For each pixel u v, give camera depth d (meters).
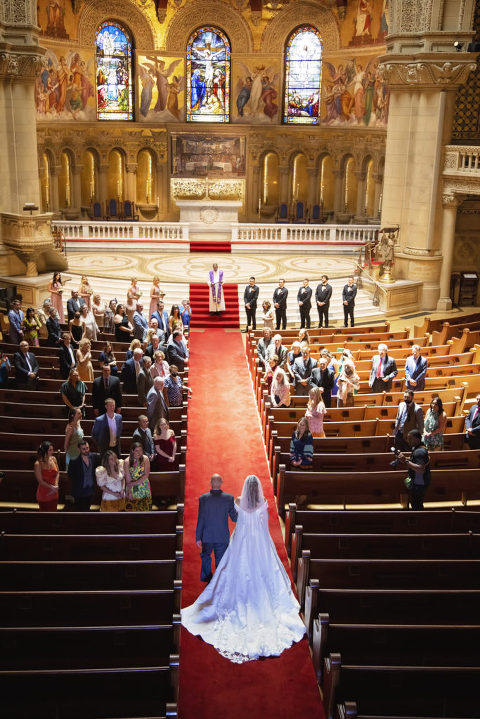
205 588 9.67
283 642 8.78
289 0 36.16
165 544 9.09
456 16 23.92
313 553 9.44
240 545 9.02
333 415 13.77
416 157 25.73
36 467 10.12
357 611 8.33
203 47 37.75
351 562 8.80
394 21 24.53
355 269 27.02
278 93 38.16
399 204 26.56
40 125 33.25
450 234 26.22
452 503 11.93
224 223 34.72
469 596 8.19
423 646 7.61
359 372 16.28
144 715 6.86
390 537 9.36
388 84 25.59
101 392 12.70
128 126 37.53
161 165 38.47
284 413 13.78
